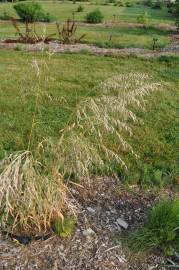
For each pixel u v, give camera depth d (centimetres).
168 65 1250
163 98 910
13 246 400
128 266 395
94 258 397
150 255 408
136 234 427
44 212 414
